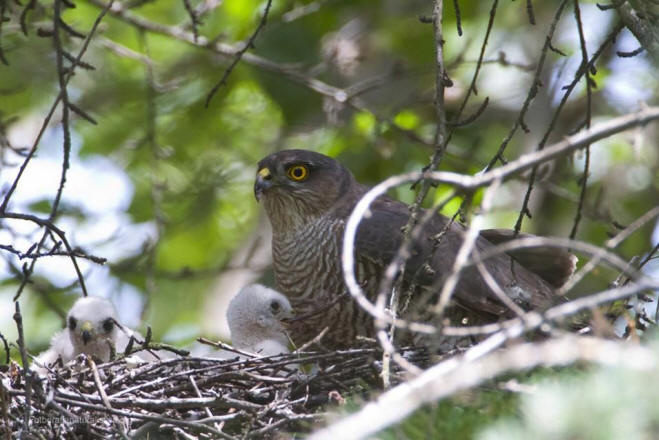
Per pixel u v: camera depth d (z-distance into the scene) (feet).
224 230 63.10
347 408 30.63
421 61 60.95
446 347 37.11
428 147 50.96
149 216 60.59
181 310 61.67
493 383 26.61
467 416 26.58
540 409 20.48
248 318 41.24
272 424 31.53
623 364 20.38
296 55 58.23
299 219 41.60
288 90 57.98
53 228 31.17
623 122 22.88
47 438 31.65
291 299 41.91
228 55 51.11
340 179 42.27
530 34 61.62
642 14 32.12
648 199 58.39
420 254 39.01
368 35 61.57
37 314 58.70
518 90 60.49
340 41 59.52
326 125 59.26
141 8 62.28
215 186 60.64
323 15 59.93
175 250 62.80
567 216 58.95
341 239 40.57
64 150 30.55
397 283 30.14
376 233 39.58
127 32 62.34
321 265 40.88
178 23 62.59
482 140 57.93
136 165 61.41
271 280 60.34
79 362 35.86
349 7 61.52
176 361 34.40
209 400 32.42
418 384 20.84
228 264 58.13
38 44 57.88
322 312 40.60
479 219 22.33
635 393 20.11
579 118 59.62
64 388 33.06
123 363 35.50
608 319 32.19
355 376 34.19
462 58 49.16
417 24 61.11
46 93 62.39
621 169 58.70
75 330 41.29
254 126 62.03
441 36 31.14
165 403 32.27
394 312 29.78
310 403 34.12
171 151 59.26
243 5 58.39
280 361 34.76
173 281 60.70
